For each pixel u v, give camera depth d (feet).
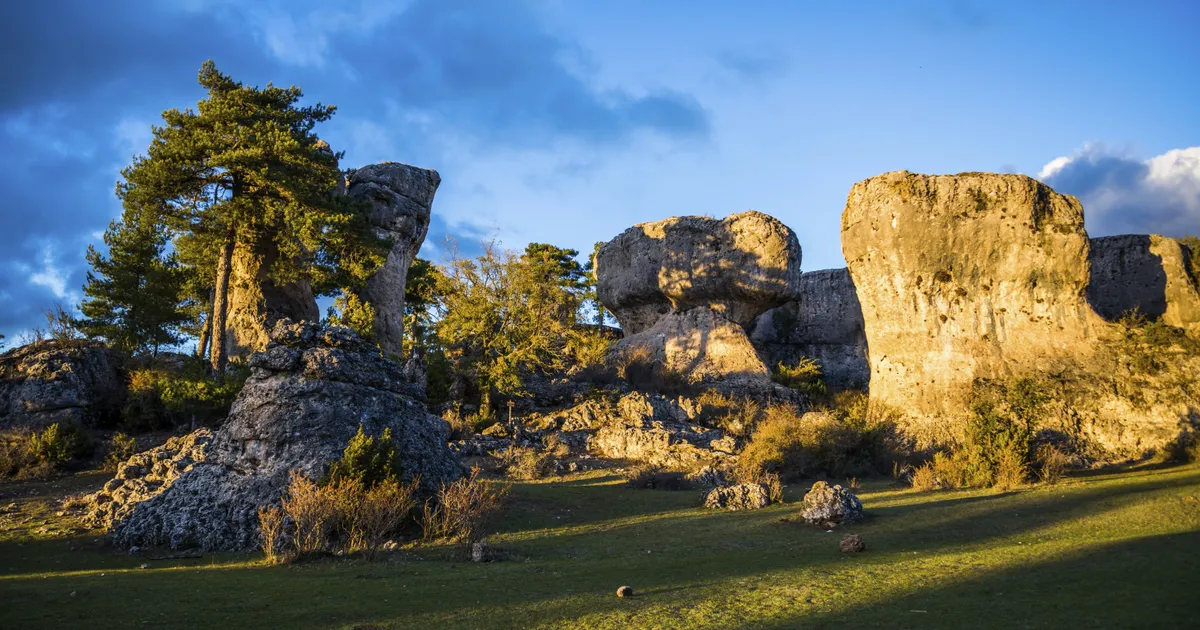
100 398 113.09
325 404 68.54
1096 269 140.36
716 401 151.23
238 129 117.60
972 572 38.99
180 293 143.64
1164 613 27.78
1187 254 136.15
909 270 131.44
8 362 108.27
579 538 62.85
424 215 178.19
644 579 42.14
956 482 91.09
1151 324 121.49
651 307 196.13
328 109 132.87
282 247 125.49
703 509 79.66
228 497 61.82
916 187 131.54
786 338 220.84
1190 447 105.91
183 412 108.17
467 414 135.33
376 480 59.98
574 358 178.40
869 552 51.01
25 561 53.21
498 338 142.20
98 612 32.91
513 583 41.39
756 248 180.45
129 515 62.80
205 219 119.03
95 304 142.51
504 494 77.77
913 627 27.86
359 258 136.36
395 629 29.66
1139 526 56.39
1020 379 121.60
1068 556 42.11
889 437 122.93
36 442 94.17
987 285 128.36
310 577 44.29
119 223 139.13
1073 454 110.22
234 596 37.35
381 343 155.74
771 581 38.96
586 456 119.85
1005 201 127.75
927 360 128.77
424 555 53.21
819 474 109.29
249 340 129.18
